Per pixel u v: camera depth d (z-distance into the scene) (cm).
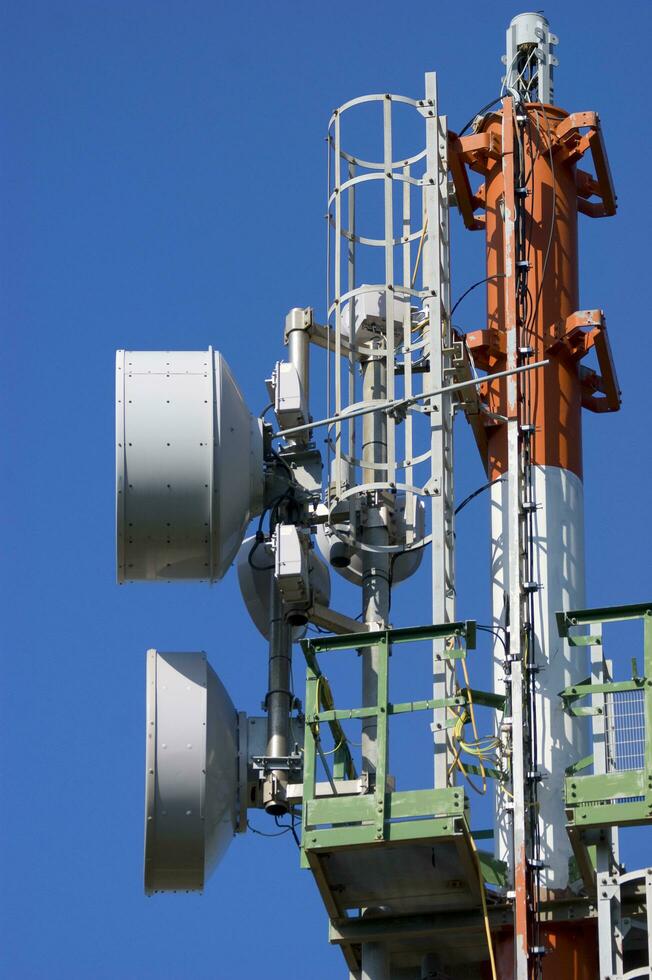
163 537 3362
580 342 3684
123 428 3362
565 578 3544
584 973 3272
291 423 3559
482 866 3256
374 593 3553
